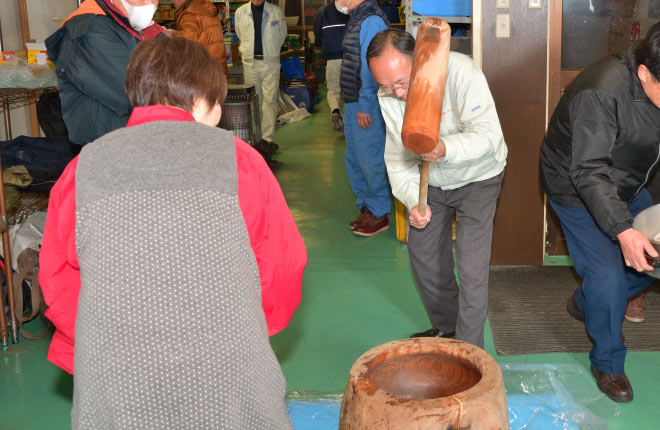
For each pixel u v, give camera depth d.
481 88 2.30
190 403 1.24
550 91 3.89
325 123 9.47
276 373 1.37
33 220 3.47
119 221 1.27
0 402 2.71
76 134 2.86
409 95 1.73
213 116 1.54
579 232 2.56
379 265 4.11
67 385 2.84
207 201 1.31
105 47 2.70
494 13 3.76
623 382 2.59
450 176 2.44
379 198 4.59
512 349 3.02
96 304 1.25
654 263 2.17
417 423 1.31
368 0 4.33
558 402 2.43
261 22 7.06
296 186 6.11
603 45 3.94
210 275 1.27
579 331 3.17
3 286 3.25
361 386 1.42
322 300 3.62
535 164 3.90
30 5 4.68
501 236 4.00
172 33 3.17
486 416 1.34
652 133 2.37
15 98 3.81
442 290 2.75
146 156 1.33
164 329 1.24
